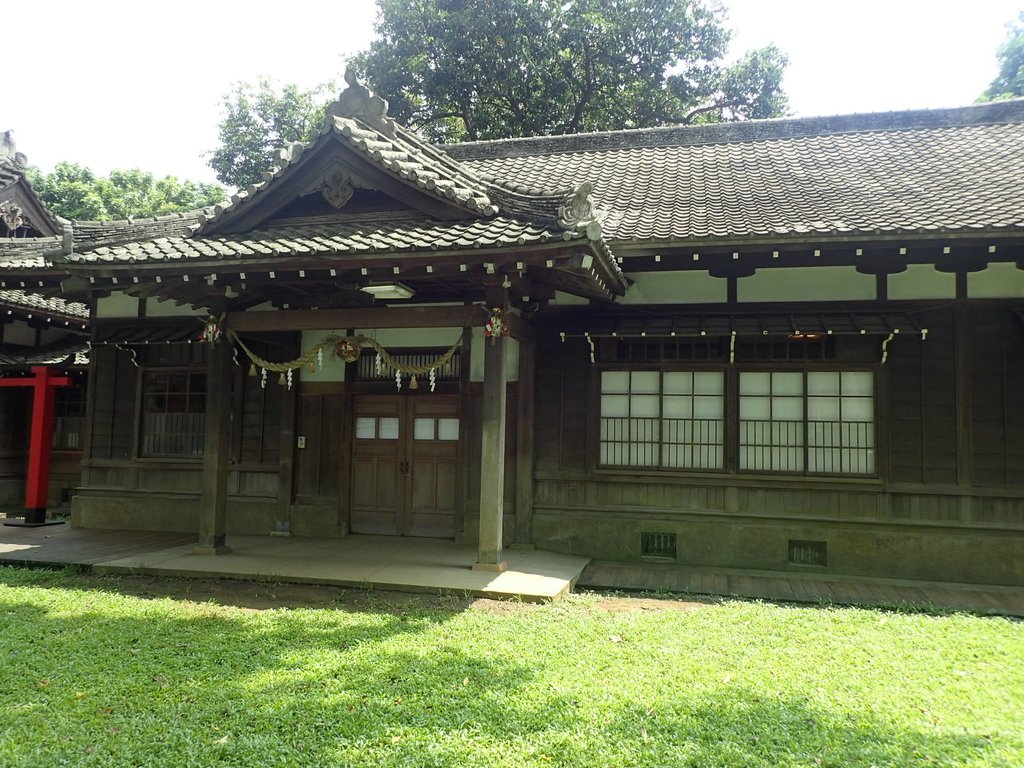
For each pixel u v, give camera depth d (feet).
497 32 70.79
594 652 16.43
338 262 22.25
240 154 80.74
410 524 31.09
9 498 44.27
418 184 23.97
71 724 12.34
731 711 12.98
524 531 28.81
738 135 38.99
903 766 10.98
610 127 77.00
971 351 25.53
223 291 25.81
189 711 12.89
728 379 27.30
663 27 72.38
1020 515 24.89
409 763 10.94
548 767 10.87
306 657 15.88
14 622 18.66
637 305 28.58
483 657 15.97
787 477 26.58
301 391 32.50
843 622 19.44
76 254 24.02
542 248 20.31
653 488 27.96
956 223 22.27
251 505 32.68
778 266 26.66
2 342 43.32
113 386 35.47
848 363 26.27
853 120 37.58
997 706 13.48
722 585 24.26
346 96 27.99
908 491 25.63
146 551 28.04
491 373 24.17
